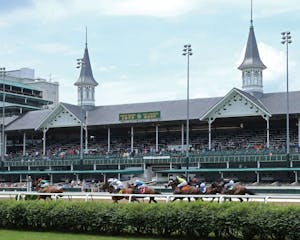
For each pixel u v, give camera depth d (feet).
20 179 268.21
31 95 382.22
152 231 73.97
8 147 312.09
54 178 258.98
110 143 278.46
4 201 85.87
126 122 258.98
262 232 65.57
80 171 245.24
